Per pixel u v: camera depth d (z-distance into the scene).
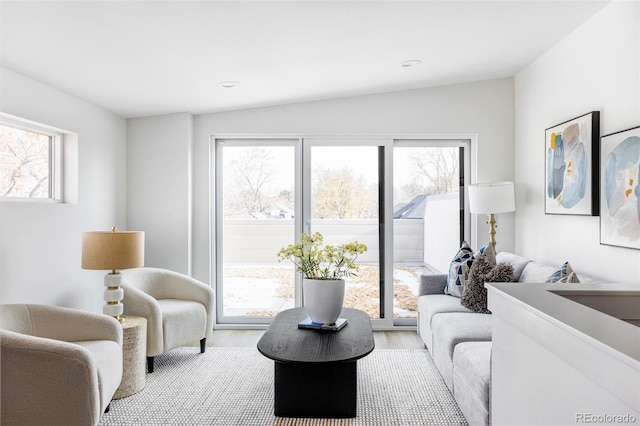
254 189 4.86
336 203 4.81
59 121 3.42
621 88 2.83
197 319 3.81
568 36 3.45
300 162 4.80
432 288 4.23
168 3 2.25
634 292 1.58
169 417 2.77
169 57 3.01
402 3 2.56
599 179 3.06
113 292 3.28
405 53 3.44
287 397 2.78
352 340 2.80
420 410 2.87
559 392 1.14
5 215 2.85
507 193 4.09
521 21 3.06
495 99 4.61
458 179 4.83
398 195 4.83
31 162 3.32
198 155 4.73
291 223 4.85
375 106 4.65
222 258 4.87
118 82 3.39
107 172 4.17
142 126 4.60
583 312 1.22
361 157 4.81
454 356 2.83
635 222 2.66
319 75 3.78
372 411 2.86
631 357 0.85
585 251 3.26
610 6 2.91
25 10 2.18
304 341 2.78
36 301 3.14
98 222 4.00
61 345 2.20
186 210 4.57
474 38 3.28
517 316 1.42
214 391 3.16
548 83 3.79
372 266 4.81
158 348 3.43
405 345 4.22
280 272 4.85
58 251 3.39
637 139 2.63
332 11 2.56
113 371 2.60
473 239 4.74
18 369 2.17
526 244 4.29
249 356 3.91
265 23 2.63
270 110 4.69
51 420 2.19
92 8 2.21
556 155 3.61
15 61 2.79
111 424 2.68
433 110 4.63
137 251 3.36
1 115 2.92
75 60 2.86
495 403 1.64
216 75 3.50
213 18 2.48
